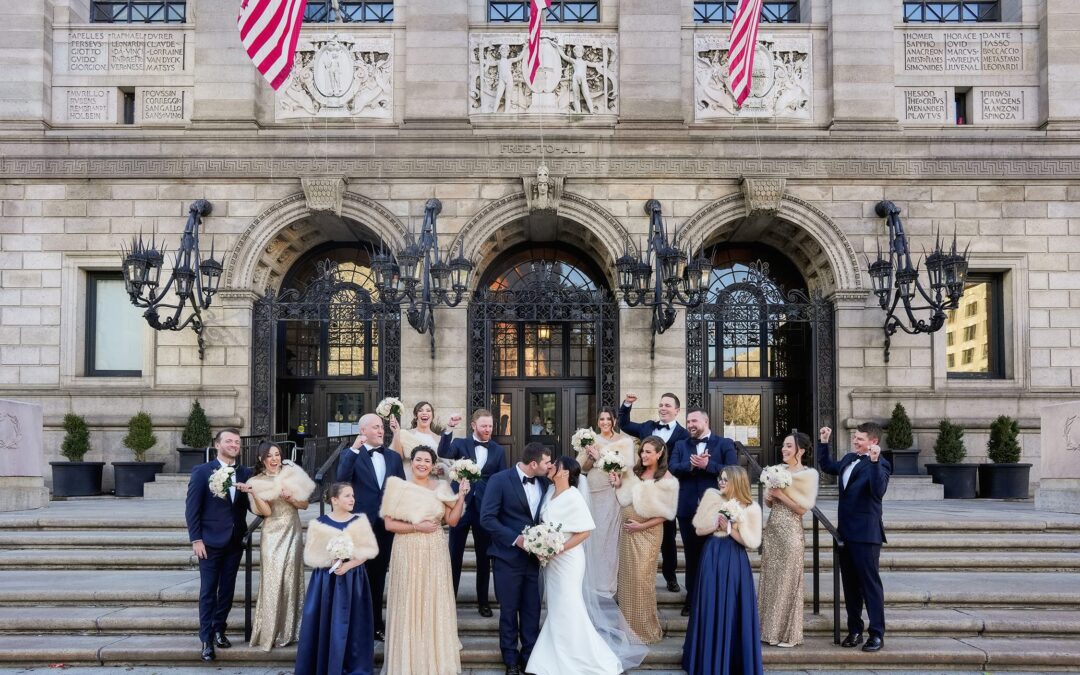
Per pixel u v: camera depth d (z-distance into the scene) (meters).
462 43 17.31
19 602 9.43
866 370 16.89
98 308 17.69
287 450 16.86
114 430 16.81
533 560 7.79
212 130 17.12
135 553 11.00
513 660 7.69
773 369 18.70
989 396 16.89
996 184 17.28
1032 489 16.80
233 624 8.84
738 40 15.55
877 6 17.39
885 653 8.12
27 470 14.05
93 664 8.16
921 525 11.98
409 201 17.17
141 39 17.72
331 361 18.72
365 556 7.28
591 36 17.58
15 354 17.00
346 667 7.19
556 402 18.62
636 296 16.67
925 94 17.81
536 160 17.12
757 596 8.61
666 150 17.14
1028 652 8.15
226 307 16.89
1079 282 17.14
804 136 17.12
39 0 17.34
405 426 16.56
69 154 17.16
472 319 17.22
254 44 14.67
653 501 8.27
